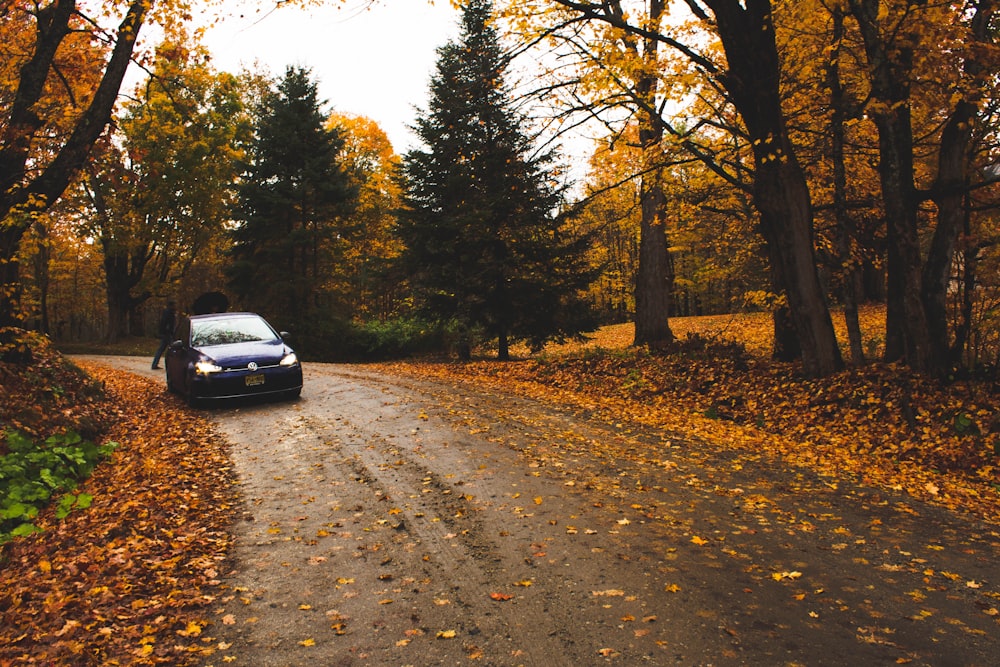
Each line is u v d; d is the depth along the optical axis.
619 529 5.19
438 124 19.77
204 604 4.05
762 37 10.12
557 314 20.39
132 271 33.03
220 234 34.81
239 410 10.95
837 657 3.28
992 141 11.24
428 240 20.59
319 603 4.02
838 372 10.91
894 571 4.43
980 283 11.01
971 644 3.42
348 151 37.69
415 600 4.02
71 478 6.88
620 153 13.20
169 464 7.53
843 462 7.82
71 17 10.84
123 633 3.66
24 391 8.80
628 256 42.88
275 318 27.81
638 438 8.73
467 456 7.53
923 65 9.09
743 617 3.72
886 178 10.25
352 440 8.45
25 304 9.15
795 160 10.81
